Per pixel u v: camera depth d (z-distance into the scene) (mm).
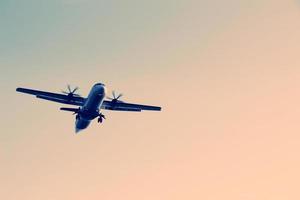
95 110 118688
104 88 114562
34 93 123875
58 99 125062
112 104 128125
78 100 125062
